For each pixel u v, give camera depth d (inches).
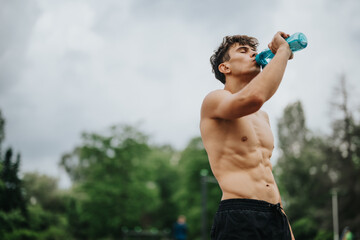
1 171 532.7
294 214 1440.7
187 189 1664.6
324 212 1288.1
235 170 90.8
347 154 1412.4
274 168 1624.0
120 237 1600.6
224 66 101.0
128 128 1672.0
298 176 1592.0
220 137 93.0
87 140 1641.2
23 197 571.5
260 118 101.0
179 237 826.8
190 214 1601.9
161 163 2294.5
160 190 2207.2
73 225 1534.2
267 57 96.1
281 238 86.7
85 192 1592.0
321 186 1449.3
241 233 85.4
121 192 1595.7
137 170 1636.3
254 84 82.7
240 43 101.6
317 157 1546.5
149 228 2178.9
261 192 88.8
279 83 84.6
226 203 89.4
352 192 1295.5
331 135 1466.5
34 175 1737.2
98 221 1550.2
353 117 1467.8
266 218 86.4
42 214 716.7
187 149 1755.7
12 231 518.3
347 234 487.2
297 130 2096.5
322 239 764.0
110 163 1598.2
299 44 89.2
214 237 91.7
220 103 90.0
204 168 1653.5
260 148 94.2
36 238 556.7
